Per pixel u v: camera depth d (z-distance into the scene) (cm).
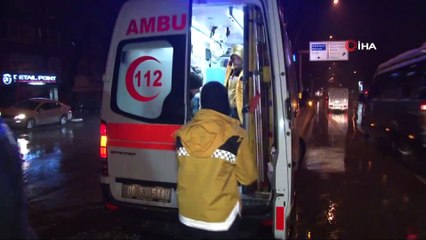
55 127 1997
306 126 2070
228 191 286
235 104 516
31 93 3278
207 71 603
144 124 414
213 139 282
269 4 380
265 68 399
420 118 955
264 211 380
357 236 507
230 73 543
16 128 1836
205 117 289
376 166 952
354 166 954
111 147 432
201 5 457
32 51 3312
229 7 493
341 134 1675
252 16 406
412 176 843
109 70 434
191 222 287
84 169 921
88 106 3553
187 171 289
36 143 1373
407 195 693
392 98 1198
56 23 3566
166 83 407
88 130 1844
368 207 625
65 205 633
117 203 426
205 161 283
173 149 401
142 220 417
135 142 418
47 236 493
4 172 332
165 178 406
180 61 403
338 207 625
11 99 3042
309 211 607
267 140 410
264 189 414
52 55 3509
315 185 768
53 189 737
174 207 403
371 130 1462
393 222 558
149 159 412
